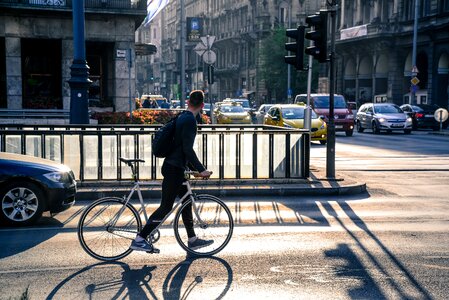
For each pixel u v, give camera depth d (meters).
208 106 44.00
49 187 9.08
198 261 7.05
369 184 13.73
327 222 9.41
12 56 28.36
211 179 12.69
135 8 29.45
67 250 7.57
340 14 64.12
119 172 12.40
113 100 30.95
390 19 53.72
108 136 12.31
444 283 6.19
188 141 6.87
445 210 10.55
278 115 26.67
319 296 5.76
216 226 7.36
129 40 29.94
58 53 31.62
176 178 6.98
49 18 28.70
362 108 38.00
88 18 29.34
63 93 29.22
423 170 16.34
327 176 13.31
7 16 28.16
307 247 7.73
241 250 7.57
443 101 48.22
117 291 5.92
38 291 5.91
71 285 6.11
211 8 93.94
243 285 6.11
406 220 9.60
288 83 60.62
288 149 13.06
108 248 7.06
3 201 8.96
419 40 49.91
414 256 7.29
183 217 7.27
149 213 9.95
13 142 11.88
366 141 28.52
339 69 63.41
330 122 13.30
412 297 5.75
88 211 7.04
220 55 90.75
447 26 44.84
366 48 57.38
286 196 12.06
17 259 7.12
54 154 12.10
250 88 77.62
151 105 40.16
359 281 6.25
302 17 72.44
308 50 13.26
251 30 74.62
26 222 9.05
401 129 35.03
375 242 8.02
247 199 11.66
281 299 5.67
